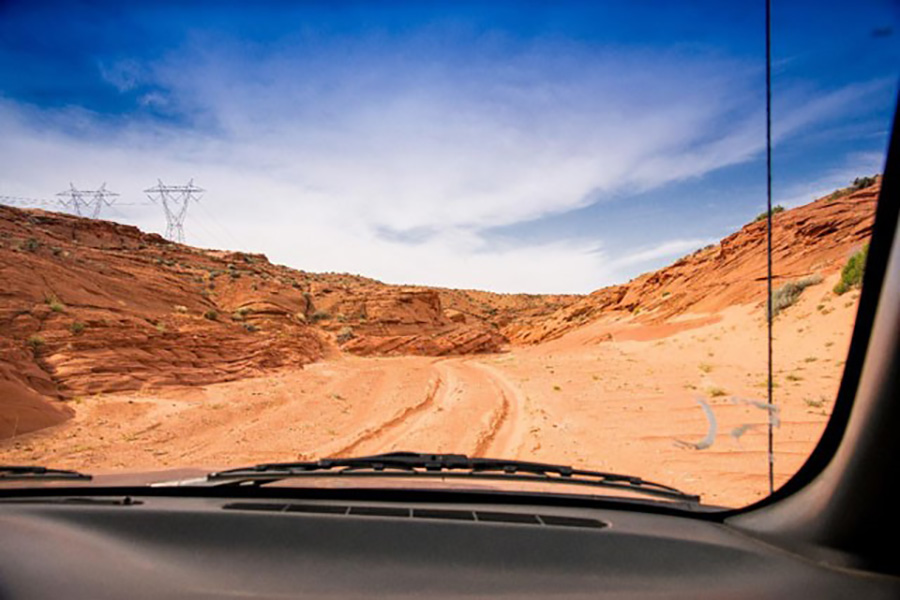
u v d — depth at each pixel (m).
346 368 37.47
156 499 3.08
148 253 70.88
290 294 68.00
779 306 32.59
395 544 2.37
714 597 1.91
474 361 48.91
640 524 2.70
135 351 24.95
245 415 18.30
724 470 8.94
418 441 13.84
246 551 2.29
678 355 31.91
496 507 2.99
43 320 24.77
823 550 2.05
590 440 12.95
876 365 1.86
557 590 2.00
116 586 2.00
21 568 2.12
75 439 14.10
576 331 72.12
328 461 3.77
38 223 66.00
